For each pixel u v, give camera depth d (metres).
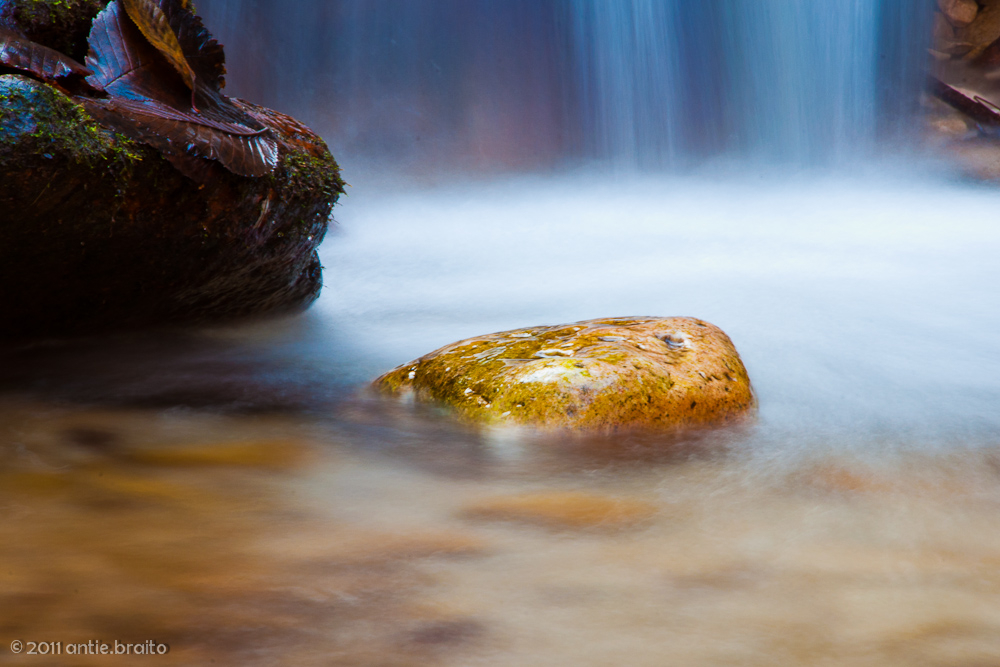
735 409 3.82
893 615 2.17
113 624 2.04
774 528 2.72
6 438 3.52
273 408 4.04
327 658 1.93
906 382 4.52
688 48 20.22
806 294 6.99
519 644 2.01
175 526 2.66
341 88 19.23
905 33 19.42
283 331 5.66
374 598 2.21
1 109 3.68
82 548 2.47
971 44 19.56
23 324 4.48
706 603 2.22
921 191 16.70
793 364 4.82
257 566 2.38
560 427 3.51
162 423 3.79
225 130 4.44
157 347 5.04
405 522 2.74
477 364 3.91
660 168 20.36
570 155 20.20
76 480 3.05
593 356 3.77
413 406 3.94
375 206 15.61
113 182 4.00
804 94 19.92
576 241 10.92
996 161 17.19
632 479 3.16
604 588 2.29
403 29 19.56
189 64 4.56
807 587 2.31
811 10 19.64
